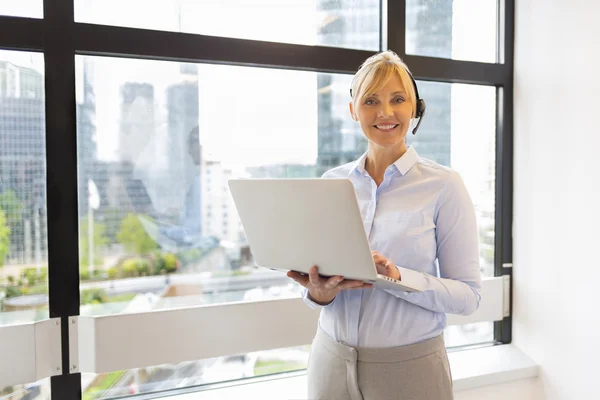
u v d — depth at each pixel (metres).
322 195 1.00
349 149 2.20
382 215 1.34
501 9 2.40
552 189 2.18
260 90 2.05
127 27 1.81
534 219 2.29
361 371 1.27
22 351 1.67
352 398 1.28
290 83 2.09
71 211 1.77
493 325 2.48
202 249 2.00
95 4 1.79
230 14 1.97
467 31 2.38
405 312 1.27
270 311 1.98
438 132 2.34
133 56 1.85
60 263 1.76
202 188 1.99
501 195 2.43
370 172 1.42
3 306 1.74
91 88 1.82
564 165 2.11
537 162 2.26
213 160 2.00
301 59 2.04
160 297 1.95
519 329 2.39
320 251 1.09
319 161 2.15
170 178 1.95
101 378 1.87
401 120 1.30
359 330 1.29
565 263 2.12
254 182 1.12
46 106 1.72
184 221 1.97
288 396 1.94
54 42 1.72
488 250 2.46
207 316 1.89
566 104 2.09
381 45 2.22
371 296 1.29
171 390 1.97
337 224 1.01
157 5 1.87
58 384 1.78
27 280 1.76
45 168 1.76
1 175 1.72
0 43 1.66
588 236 2.00
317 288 1.22
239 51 1.95
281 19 2.05
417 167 1.36
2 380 1.65
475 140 2.42
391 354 1.26
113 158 1.86
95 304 1.85
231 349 1.93
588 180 1.99
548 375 2.21
